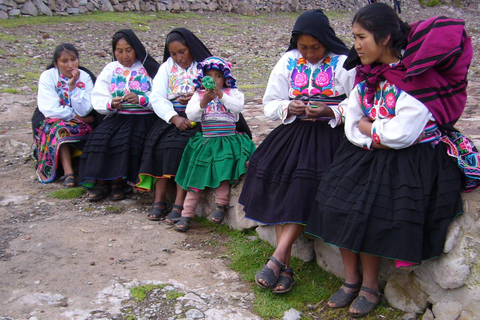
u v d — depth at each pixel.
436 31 2.41
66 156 4.62
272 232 3.40
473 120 5.07
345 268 2.82
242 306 2.76
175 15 15.42
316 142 3.08
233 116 3.74
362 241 2.52
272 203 3.01
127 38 4.24
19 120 6.61
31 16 12.74
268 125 5.45
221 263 3.25
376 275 2.73
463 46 2.47
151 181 3.99
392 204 2.51
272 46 13.35
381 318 2.68
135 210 4.12
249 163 3.25
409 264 2.46
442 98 2.53
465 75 2.54
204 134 3.72
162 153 3.86
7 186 4.57
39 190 4.50
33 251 3.27
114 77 4.34
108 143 4.17
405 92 2.54
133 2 14.89
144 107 4.25
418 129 2.52
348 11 21.33
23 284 2.88
